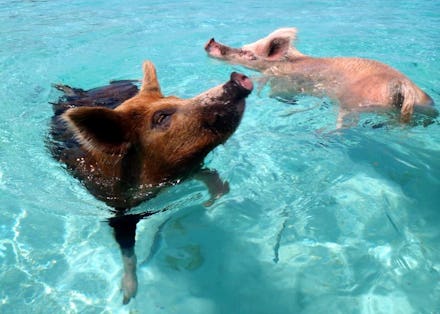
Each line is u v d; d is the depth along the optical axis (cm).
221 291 76
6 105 139
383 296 73
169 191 97
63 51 194
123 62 181
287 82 154
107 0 307
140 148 91
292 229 89
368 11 274
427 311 70
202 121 90
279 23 246
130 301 75
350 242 85
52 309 73
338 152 112
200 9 282
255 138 119
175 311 73
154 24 241
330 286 76
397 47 198
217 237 88
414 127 119
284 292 75
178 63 179
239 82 90
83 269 81
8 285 78
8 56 186
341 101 133
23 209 97
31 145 115
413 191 97
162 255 84
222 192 99
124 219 92
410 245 83
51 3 295
